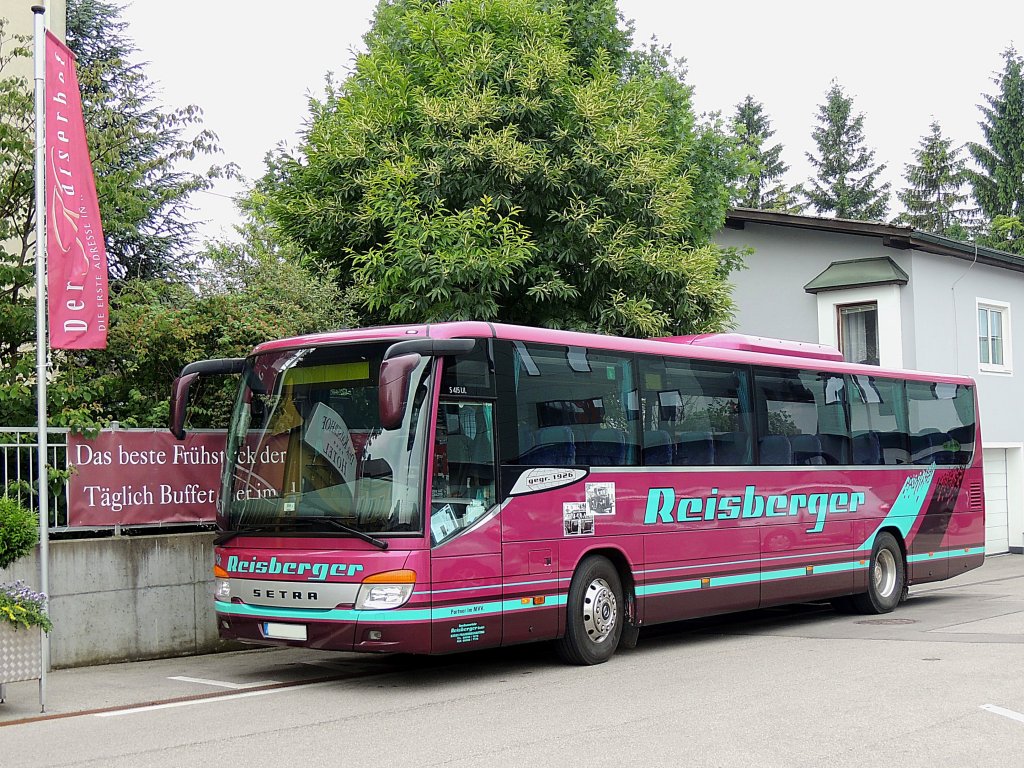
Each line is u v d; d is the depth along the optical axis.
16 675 8.84
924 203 59.09
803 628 14.15
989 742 7.23
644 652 12.06
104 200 13.58
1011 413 26.52
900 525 16.00
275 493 10.06
